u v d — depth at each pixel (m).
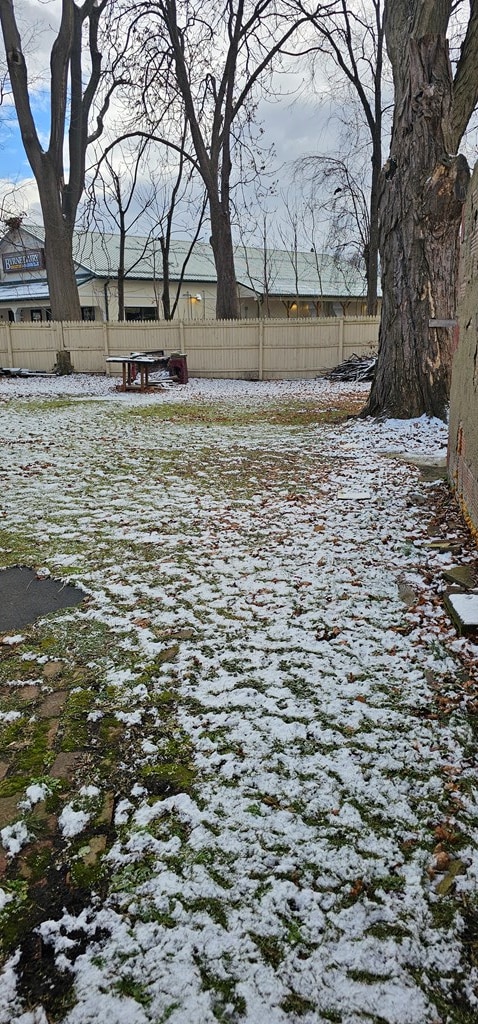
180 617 2.95
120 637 2.77
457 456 4.79
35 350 19.42
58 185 18.02
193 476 5.87
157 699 2.28
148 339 18.47
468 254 4.16
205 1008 1.20
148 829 1.66
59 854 1.58
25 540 4.08
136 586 3.31
